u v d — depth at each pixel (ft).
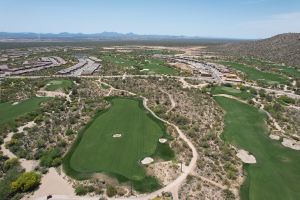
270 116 353.31
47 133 284.00
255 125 322.34
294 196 199.00
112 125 306.55
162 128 299.38
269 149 267.18
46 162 229.45
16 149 254.27
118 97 418.51
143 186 202.08
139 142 266.16
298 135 301.02
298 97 444.55
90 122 315.17
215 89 473.26
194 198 191.42
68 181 209.67
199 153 246.06
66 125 304.09
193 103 379.14
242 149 265.34
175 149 252.42
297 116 354.74
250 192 201.98
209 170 222.28
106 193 194.90
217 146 263.70
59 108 356.79
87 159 237.04
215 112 353.10
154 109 352.49
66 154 247.50
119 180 208.23
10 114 340.59
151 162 231.09
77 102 384.27
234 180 214.69
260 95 440.04
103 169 221.87
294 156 255.50
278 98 432.25
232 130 305.94
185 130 292.61
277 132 304.50
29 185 197.26
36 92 440.04
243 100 417.49
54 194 194.70
